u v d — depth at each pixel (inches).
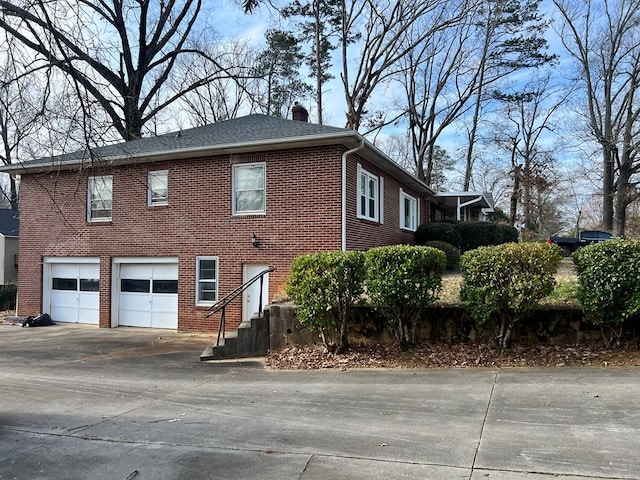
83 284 642.2
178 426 214.2
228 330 535.8
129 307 610.9
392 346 340.5
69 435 208.7
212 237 549.6
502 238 876.0
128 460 176.6
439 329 335.3
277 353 366.9
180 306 565.3
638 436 169.3
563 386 234.5
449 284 433.1
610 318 285.6
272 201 520.4
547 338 311.6
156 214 581.3
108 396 278.5
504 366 283.6
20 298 669.9
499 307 296.4
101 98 489.1
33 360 406.6
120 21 868.0
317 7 1159.0
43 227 655.1
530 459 155.9
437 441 177.2
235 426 209.8
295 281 347.9
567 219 2226.9
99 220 623.2
